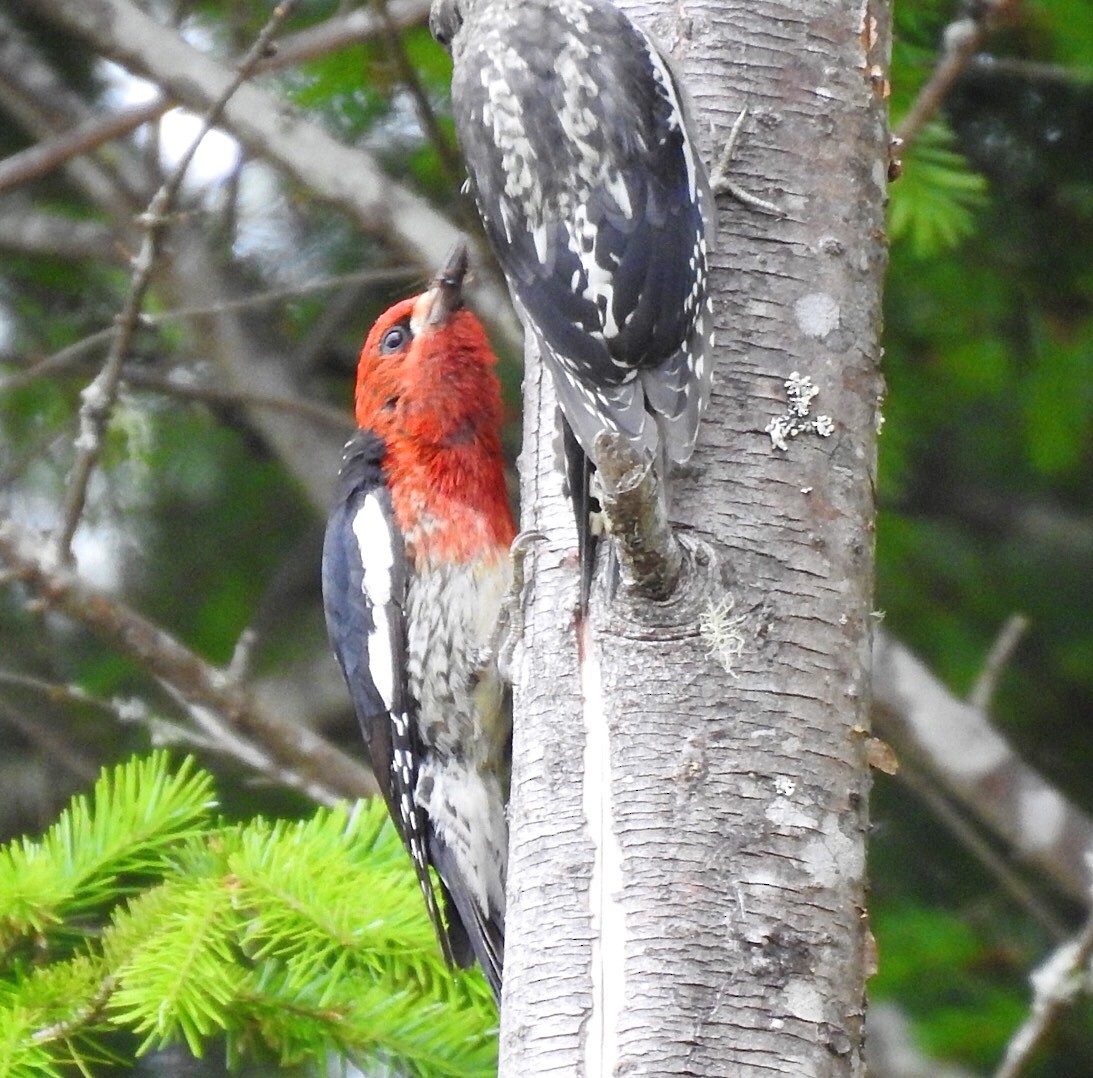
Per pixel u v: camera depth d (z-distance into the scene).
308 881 7.77
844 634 6.36
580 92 6.89
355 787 10.79
